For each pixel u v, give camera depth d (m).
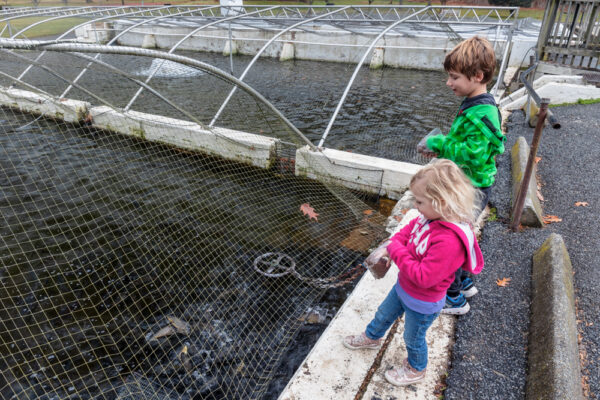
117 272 4.60
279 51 20.28
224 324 3.84
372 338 2.57
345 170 6.34
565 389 2.00
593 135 6.17
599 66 10.20
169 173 7.03
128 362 3.47
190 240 5.16
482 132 2.32
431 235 1.91
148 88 6.74
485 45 2.23
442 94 12.62
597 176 4.83
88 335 3.75
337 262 4.64
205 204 6.02
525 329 2.70
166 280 4.45
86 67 6.63
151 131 8.12
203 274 4.54
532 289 3.01
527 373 2.37
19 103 9.74
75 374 3.36
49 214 5.77
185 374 3.34
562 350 2.23
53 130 8.90
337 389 2.43
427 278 1.89
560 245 3.17
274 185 6.61
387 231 4.87
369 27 15.62
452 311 2.86
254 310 4.00
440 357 2.59
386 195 6.17
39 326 3.85
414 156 7.57
